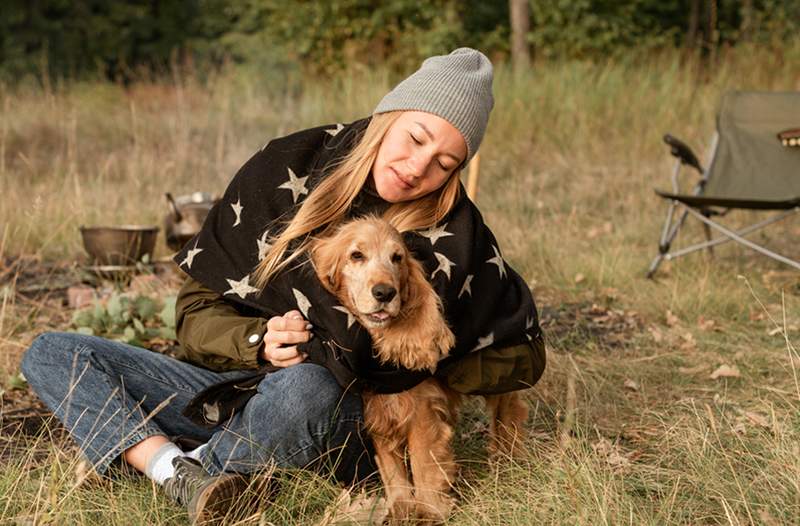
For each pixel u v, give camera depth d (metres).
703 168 5.98
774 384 3.72
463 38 13.83
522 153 9.48
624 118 10.03
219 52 19.80
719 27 14.82
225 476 2.32
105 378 2.52
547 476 2.65
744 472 2.70
